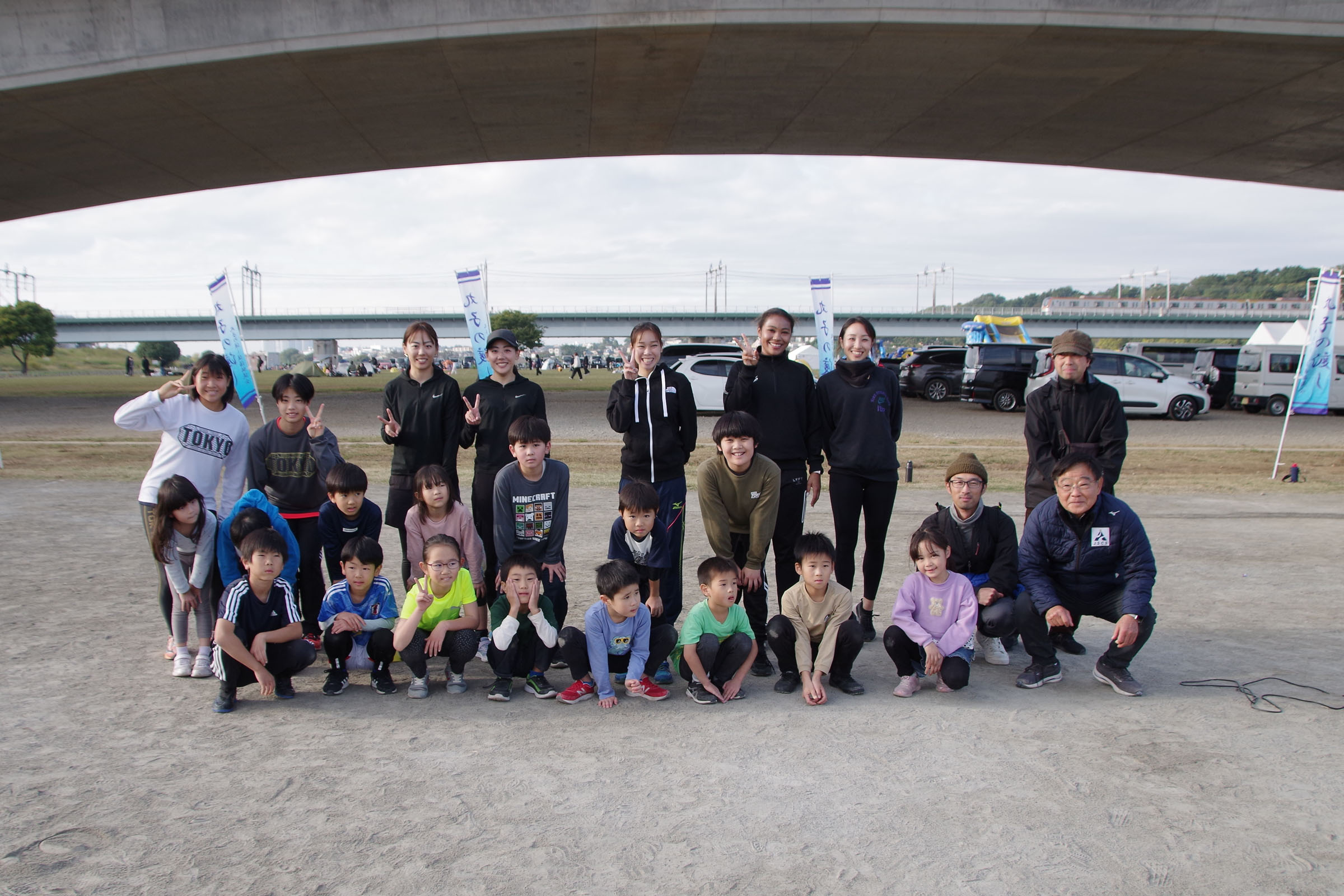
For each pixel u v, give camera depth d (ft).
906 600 12.64
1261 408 74.95
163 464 13.44
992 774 9.70
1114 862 7.83
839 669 12.64
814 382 15.30
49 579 18.56
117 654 13.80
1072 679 13.26
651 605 13.39
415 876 7.54
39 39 51.85
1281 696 12.33
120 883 7.40
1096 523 12.90
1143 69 56.24
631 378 14.37
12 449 44.09
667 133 73.41
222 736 10.72
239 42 52.31
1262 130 66.33
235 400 14.35
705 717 11.62
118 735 10.68
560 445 47.01
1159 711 11.76
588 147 77.82
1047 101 63.16
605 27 51.39
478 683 13.07
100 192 79.30
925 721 11.43
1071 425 14.65
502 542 13.57
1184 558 21.89
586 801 9.00
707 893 7.30
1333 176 78.07
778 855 7.94
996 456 42.52
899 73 58.65
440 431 15.01
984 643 14.20
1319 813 8.80
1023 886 7.44
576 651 12.28
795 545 12.84
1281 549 23.03
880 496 15.01
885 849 8.05
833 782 9.48
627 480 14.34
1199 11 50.03
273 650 11.91
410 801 9.00
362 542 12.35
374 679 12.60
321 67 55.21
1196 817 8.70
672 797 9.10
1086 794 9.20
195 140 66.74
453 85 59.72
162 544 12.28
